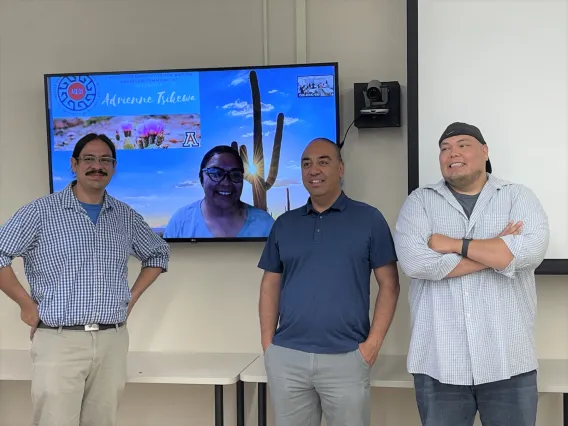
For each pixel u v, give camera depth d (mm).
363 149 2773
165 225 2818
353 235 2215
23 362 2732
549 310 2662
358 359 2145
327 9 2787
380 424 2795
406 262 2057
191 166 2797
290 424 2207
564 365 2543
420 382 2080
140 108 2807
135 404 2965
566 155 2482
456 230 2076
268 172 2742
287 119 2719
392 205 2754
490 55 2520
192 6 2873
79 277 2246
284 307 2244
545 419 2684
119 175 2832
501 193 2094
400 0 2732
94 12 2928
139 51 2902
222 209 2781
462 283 2004
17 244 2227
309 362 2148
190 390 2949
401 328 2756
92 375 2283
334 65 2670
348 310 2168
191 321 2914
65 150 2838
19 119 2963
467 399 2025
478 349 1963
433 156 2551
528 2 2494
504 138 2520
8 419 2979
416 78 2559
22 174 2967
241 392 2541
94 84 2820
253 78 2736
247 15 2838
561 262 2486
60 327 2223
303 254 2240
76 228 2287
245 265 2879
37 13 2957
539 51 2492
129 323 2945
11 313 2986
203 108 2775
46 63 2955
